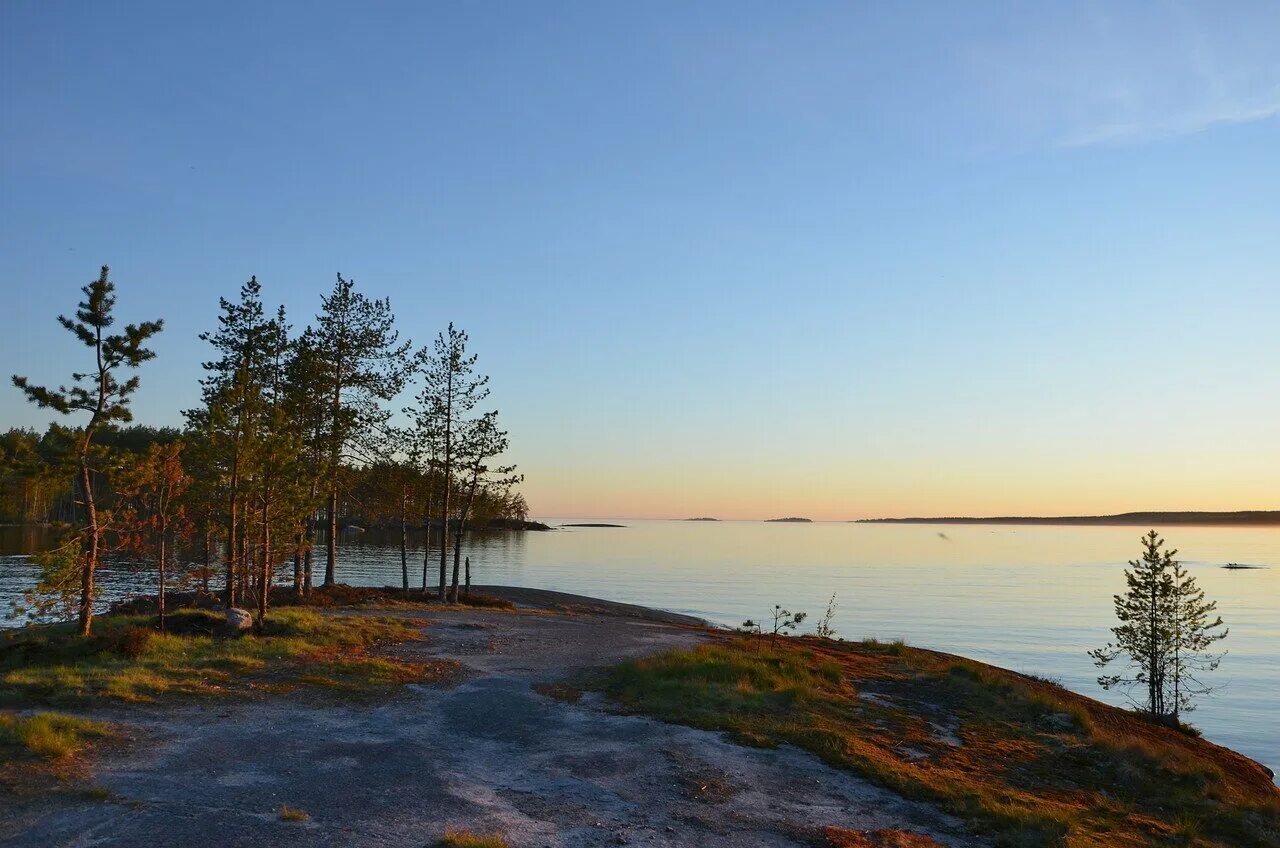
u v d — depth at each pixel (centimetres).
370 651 2014
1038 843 967
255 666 1703
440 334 3909
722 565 11344
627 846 875
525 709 1495
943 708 1756
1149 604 2956
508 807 982
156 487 2128
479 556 10894
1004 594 8112
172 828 839
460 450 3869
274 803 939
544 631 2616
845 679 1952
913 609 6544
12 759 1001
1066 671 4291
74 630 2019
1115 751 1542
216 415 2278
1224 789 1472
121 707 1327
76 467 1944
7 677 1430
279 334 3375
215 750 1140
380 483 4112
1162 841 1102
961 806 1082
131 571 4641
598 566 10038
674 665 1848
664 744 1285
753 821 978
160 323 2027
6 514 9356
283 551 2552
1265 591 9281
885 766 1224
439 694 1591
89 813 863
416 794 1005
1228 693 3994
